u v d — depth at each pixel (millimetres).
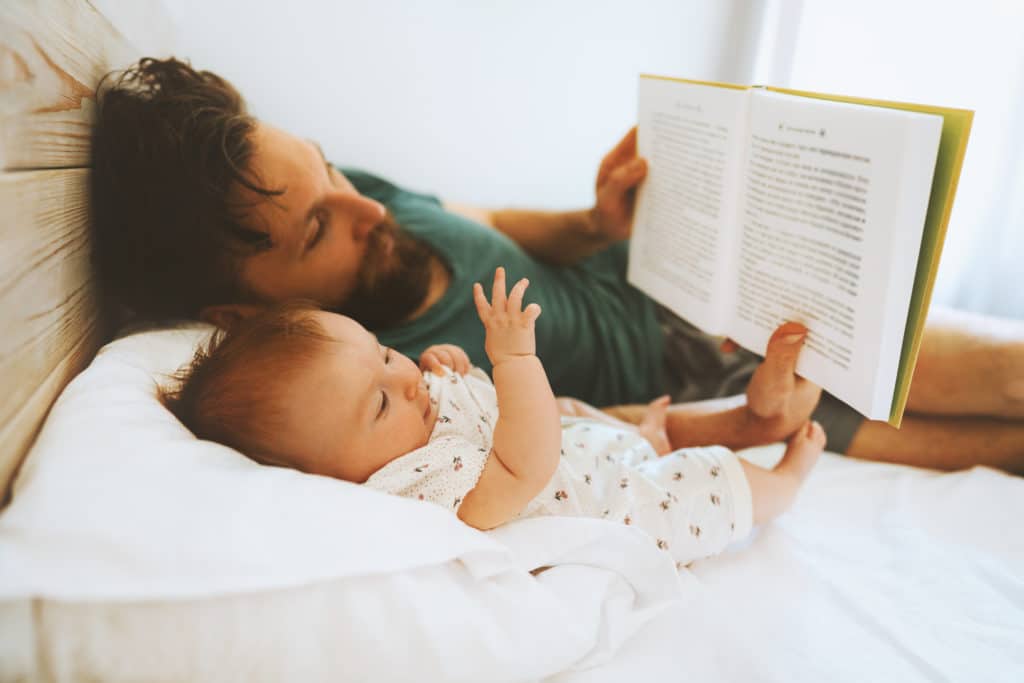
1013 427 978
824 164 699
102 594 469
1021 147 1266
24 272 602
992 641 701
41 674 480
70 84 754
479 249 1148
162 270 898
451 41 1421
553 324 1129
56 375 686
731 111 820
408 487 683
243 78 1354
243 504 535
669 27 1514
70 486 510
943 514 894
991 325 974
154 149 845
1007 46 1229
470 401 809
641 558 705
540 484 664
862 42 1328
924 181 612
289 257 939
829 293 727
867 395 695
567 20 1459
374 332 1055
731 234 860
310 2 1330
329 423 672
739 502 806
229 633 511
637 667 668
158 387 710
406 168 1501
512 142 1540
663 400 1036
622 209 1123
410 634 558
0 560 458
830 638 713
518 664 600
